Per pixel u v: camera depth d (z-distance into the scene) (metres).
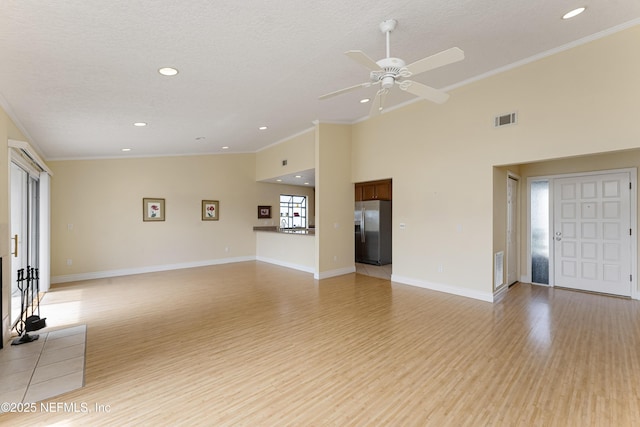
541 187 5.10
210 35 2.46
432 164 4.78
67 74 2.79
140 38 2.38
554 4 2.57
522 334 3.11
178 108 3.95
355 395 2.12
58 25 2.11
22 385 2.26
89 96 3.29
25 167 4.05
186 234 7.05
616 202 4.38
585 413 1.89
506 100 3.93
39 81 2.85
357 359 2.63
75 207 5.82
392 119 5.36
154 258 6.64
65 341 3.04
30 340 3.04
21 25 2.07
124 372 2.45
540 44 3.35
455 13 2.55
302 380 2.31
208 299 4.48
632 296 4.25
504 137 3.96
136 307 4.12
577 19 2.86
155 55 2.65
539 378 2.29
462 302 4.19
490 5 2.49
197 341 3.04
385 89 2.84
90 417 1.90
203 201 7.28
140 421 1.86
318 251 5.77
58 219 5.66
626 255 4.30
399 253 5.32
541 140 3.65
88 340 3.07
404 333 3.18
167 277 6.00
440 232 4.71
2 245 2.98
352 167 6.12
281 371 2.45
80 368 2.51
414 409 1.96
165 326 3.44
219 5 2.11
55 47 2.36
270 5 2.18
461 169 4.43
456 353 2.72
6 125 3.19
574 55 3.38
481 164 4.21
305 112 5.01
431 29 2.76
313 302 4.30
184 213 7.02
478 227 4.28
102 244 6.08
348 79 3.61
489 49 3.39
